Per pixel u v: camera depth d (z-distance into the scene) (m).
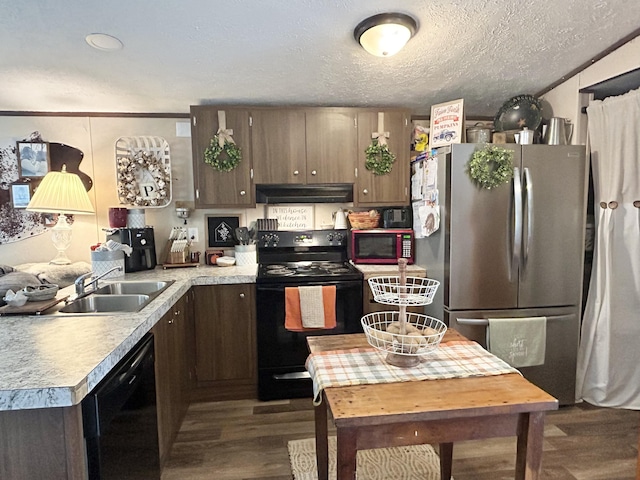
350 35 1.86
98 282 2.26
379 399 1.03
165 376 1.85
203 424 2.29
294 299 2.50
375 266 2.87
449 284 2.31
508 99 2.87
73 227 2.96
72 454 1.02
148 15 1.65
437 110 2.60
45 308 1.62
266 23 1.74
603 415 2.34
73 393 0.96
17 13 1.62
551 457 1.93
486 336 2.33
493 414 1.00
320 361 1.29
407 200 2.96
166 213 3.06
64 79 2.32
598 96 2.47
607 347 2.39
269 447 2.06
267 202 2.84
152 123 3.00
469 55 2.12
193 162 2.74
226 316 2.56
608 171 2.33
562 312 2.38
